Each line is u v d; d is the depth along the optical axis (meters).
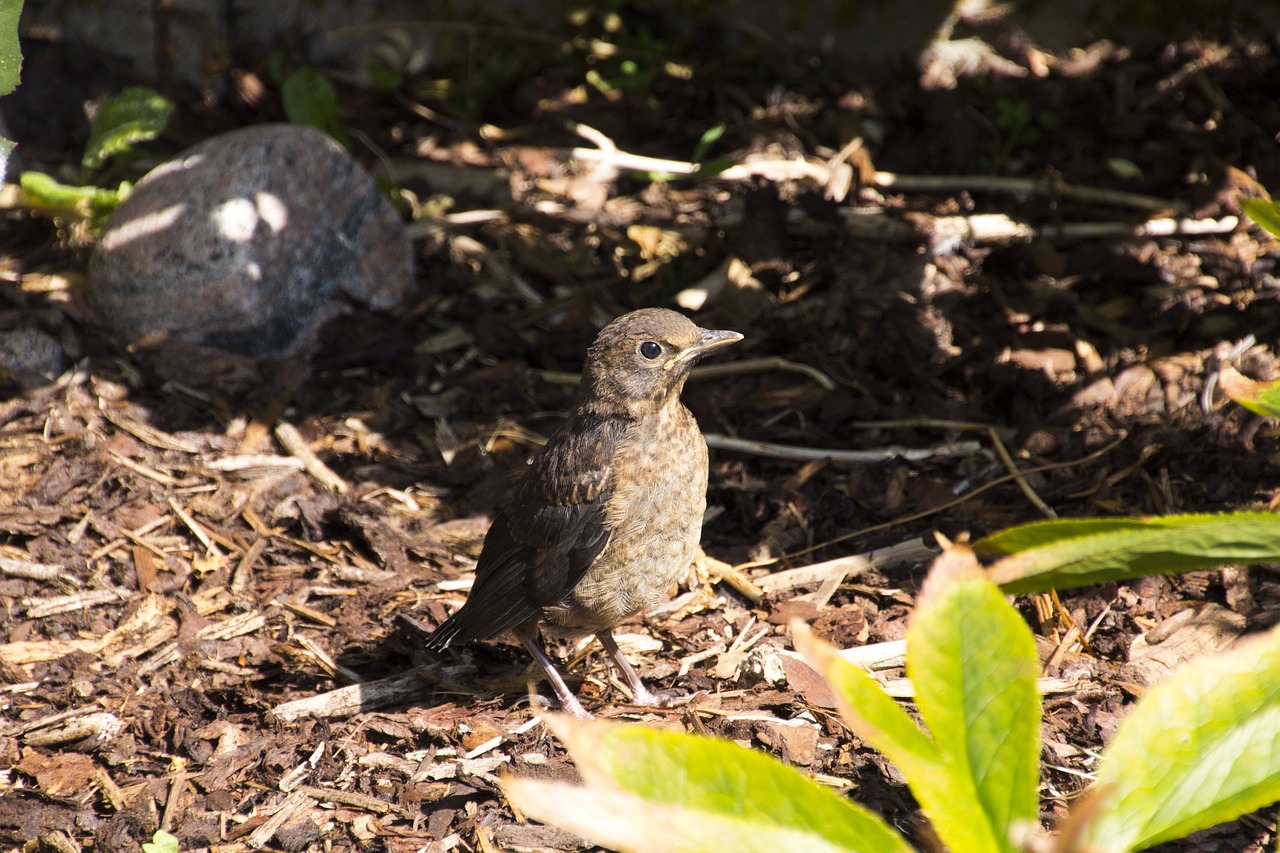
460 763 7.60
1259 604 8.41
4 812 7.28
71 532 9.70
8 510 9.77
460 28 15.73
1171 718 4.14
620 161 13.99
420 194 13.95
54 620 8.95
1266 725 4.07
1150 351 11.12
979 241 12.20
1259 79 14.48
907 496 10.00
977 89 14.89
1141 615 8.48
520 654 9.01
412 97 15.68
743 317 11.84
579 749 3.80
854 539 9.67
